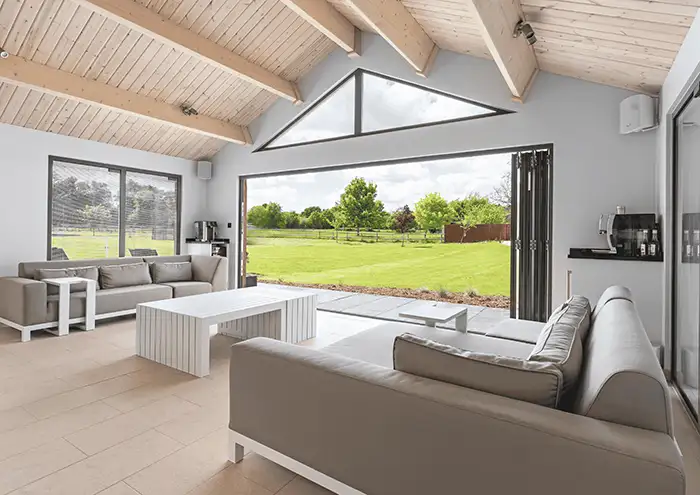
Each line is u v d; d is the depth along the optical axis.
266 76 5.46
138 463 2.07
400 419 1.48
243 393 2.00
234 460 2.07
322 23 4.66
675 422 2.62
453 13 3.76
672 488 1.04
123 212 6.37
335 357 1.81
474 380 1.48
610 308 2.18
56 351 3.88
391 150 5.32
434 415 1.40
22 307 4.19
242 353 1.99
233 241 7.01
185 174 7.10
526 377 1.39
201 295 4.37
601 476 1.12
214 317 3.39
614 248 3.70
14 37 4.01
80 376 3.25
